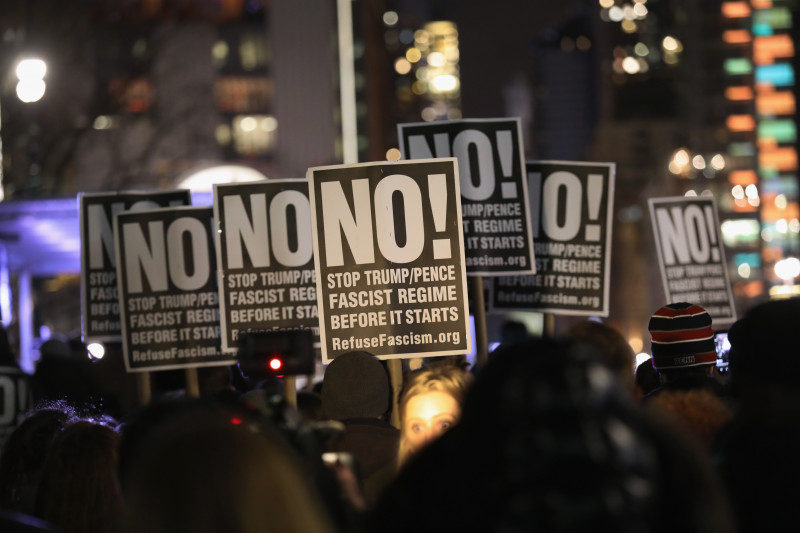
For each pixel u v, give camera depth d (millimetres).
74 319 45312
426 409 5961
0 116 30156
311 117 100000
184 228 11000
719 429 5352
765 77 169750
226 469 3184
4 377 11164
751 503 4184
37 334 27172
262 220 10219
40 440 6727
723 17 170125
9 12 30266
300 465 3666
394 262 8539
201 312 10938
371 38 156875
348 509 4039
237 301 10203
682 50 188500
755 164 167625
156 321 10969
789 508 4129
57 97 52031
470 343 8500
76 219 21031
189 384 10922
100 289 12016
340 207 8562
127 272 11000
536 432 3029
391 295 8523
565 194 11227
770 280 135375
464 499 3184
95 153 79500
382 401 7039
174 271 10969
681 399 5715
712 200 14141
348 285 8531
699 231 14133
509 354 3262
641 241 161875
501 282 11266
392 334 8508
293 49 99312
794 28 169750
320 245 8555
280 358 5887
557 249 11203
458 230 8555
